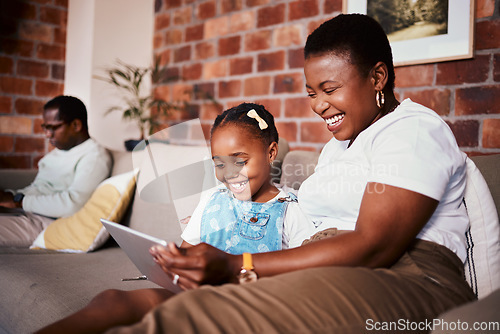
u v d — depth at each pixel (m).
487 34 1.60
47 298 1.07
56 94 3.07
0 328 1.18
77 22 3.04
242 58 2.45
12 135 2.91
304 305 0.59
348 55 0.85
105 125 3.02
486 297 0.62
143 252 0.77
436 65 1.73
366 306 0.62
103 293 0.73
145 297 0.75
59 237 1.58
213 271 0.70
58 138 1.98
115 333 0.50
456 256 0.82
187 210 0.94
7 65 2.88
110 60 2.99
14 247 1.67
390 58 0.92
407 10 1.78
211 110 2.63
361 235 0.71
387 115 0.86
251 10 2.40
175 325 0.52
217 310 0.56
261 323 0.55
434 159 0.75
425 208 0.73
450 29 1.67
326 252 0.70
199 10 2.71
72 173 1.97
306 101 2.14
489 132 1.60
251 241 0.96
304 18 2.16
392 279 0.69
